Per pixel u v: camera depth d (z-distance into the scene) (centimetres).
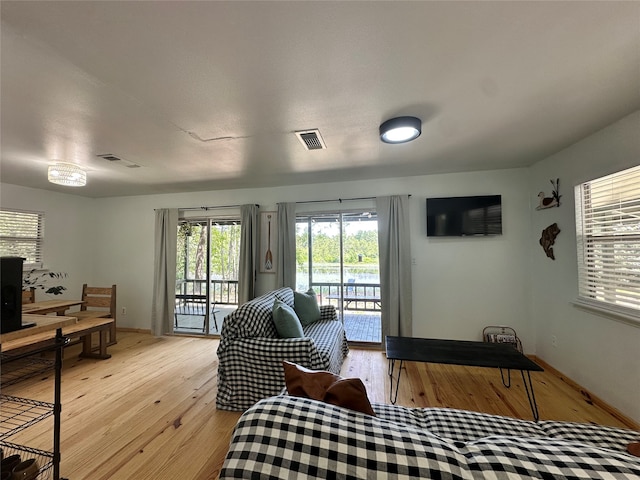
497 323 340
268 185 409
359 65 141
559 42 127
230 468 73
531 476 61
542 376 283
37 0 101
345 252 400
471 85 161
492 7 108
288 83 156
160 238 442
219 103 176
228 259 447
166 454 177
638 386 196
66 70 142
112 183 386
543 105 186
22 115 188
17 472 135
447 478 64
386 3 105
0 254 379
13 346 222
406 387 264
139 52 129
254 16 109
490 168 337
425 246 363
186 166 309
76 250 462
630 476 59
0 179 358
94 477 158
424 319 360
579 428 136
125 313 470
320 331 291
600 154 227
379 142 247
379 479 66
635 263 201
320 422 80
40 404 154
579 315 255
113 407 232
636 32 121
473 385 266
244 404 225
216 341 411
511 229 339
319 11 108
